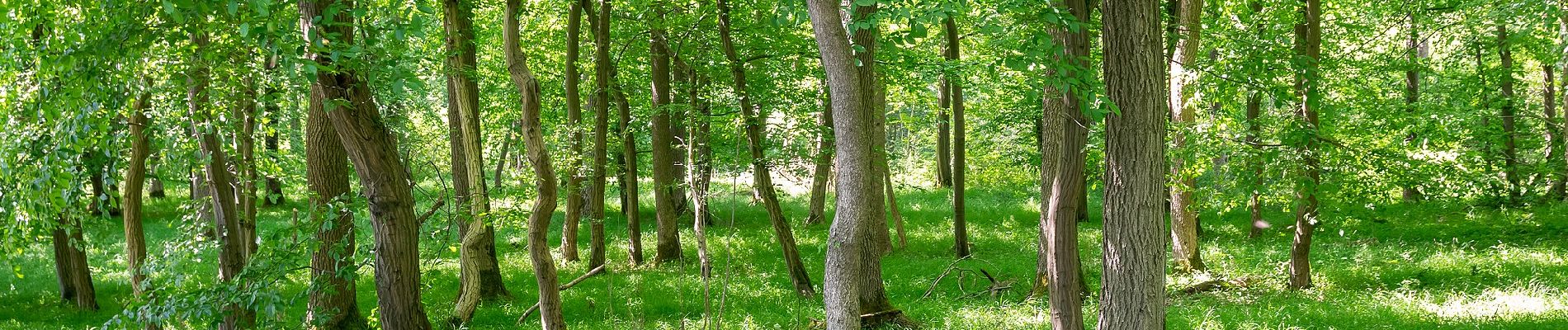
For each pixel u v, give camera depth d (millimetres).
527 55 19219
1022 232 22469
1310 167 12375
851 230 5617
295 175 13773
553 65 20328
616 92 17750
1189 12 14414
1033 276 15836
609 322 12312
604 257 18000
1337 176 12172
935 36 19922
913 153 39719
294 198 28344
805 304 12992
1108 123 6293
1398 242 17641
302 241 8078
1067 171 8234
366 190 7883
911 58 15430
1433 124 17594
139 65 7621
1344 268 14938
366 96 7461
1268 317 10883
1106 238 6406
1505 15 13867
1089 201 27938
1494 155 14461
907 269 17547
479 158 9289
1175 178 14438
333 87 7145
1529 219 18125
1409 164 12180
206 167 8781
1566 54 13750
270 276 7883
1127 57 6059
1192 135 13227
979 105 26469
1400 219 19078
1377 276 13992
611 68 17469
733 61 13844
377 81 6816
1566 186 20453
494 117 21141
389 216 7922
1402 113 17250
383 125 7758
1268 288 13680
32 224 8430
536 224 8094
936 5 6801
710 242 21156
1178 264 15898
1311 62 12586
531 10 18328
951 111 27062
